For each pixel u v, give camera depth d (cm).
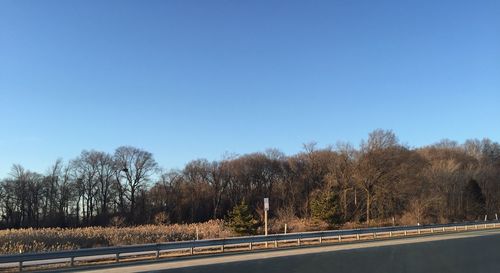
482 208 8250
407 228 4388
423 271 1842
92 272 1772
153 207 10781
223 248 2725
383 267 1922
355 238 3756
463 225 5188
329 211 5409
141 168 11019
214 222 5444
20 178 10475
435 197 7038
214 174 10812
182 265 1959
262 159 10644
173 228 4491
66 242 3167
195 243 2559
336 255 2341
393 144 6838
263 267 1881
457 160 10044
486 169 9619
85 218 10838
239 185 10725
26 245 2856
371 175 6612
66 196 10812
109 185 10962
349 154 7131
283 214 6781
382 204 6712
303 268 1859
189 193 10631
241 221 4319
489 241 3259
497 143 12312
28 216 10475
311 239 3462
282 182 9975
